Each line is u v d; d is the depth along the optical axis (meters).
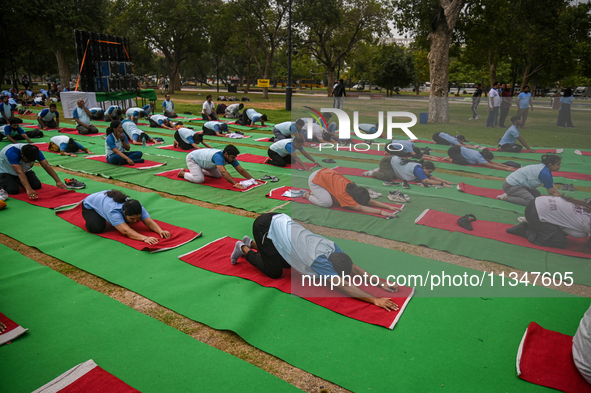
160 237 4.32
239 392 2.26
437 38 11.52
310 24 25.41
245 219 4.94
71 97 14.92
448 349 2.61
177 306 3.06
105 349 2.59
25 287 3.31
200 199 5.70
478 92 13.36
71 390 2.22
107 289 3.31
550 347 2.58
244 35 29.22
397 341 2.68
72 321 2.88
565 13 15.20
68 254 3.90
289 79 17.80
